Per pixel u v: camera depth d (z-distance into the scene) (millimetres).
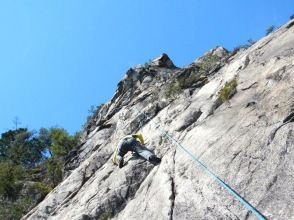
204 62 17828
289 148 7875
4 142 36906
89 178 13633
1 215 17734
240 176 8117
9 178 20266
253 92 10492
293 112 8547
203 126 10758
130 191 10844
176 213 8445
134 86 20297
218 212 7785
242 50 16844
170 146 11555
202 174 8898
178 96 14695
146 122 14734
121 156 12047
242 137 9008
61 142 23719
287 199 7031
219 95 11547
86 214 10781
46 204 13555
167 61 21922
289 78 9727
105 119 18906
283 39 12000
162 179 9812
